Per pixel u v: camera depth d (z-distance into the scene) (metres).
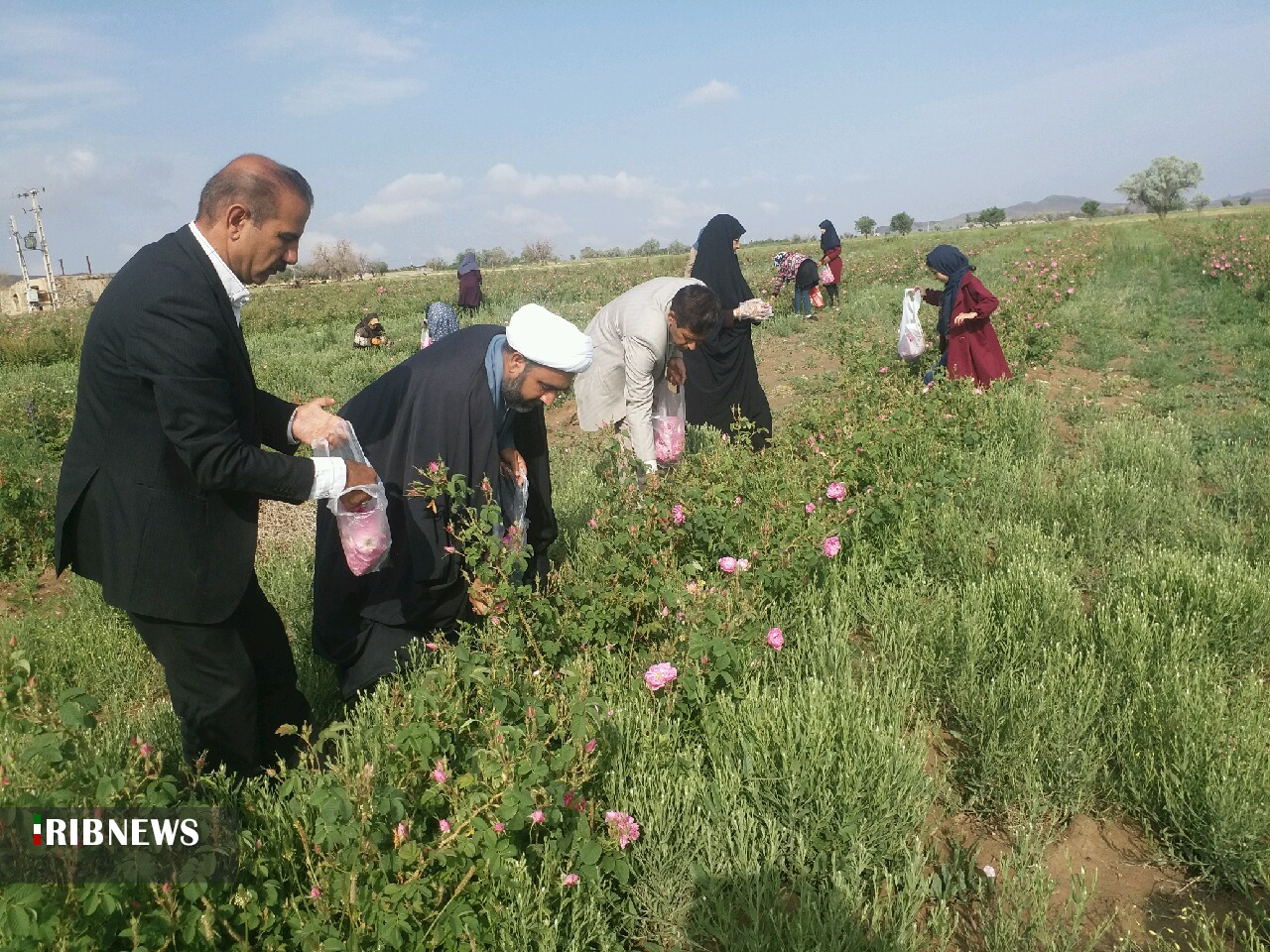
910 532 4.50
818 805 2.67
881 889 2.54
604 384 4.95
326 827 2.01
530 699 2.57
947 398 6.82
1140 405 7.85
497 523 3.13
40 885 1.73
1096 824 2.84
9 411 9.02
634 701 3.00
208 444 2.32
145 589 2.41
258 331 22.25
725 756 2.89
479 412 3.18
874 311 13.84
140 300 2.26
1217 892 2.55
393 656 3.29
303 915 2.12
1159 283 15.53
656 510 3.86
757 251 51.22
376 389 3.29
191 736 2.71
